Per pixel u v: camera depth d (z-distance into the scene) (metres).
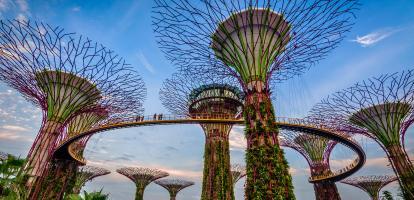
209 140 32.81
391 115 27.02
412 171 25.42
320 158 40.66
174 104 33.53
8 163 9.84
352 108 28.61
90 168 49.59
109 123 29.83
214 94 34.53
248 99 16.38
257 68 16.92
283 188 13.23
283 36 16.25
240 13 16.17
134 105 26.23
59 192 30.98
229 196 29.47
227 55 18.48
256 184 13.48
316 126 30.92
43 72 21.44
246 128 15.57
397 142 27.03
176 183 64.62
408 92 24.61
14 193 10.18
